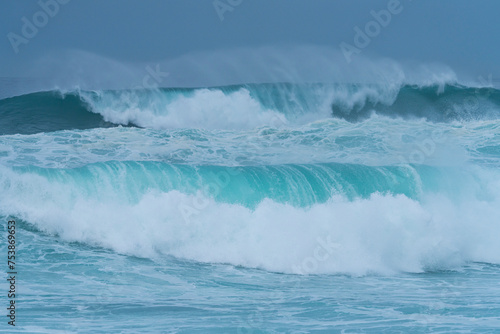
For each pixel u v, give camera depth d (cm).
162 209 4500
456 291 3709
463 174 5481
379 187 5122
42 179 4797
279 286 3784
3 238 4438
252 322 3023
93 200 4697
